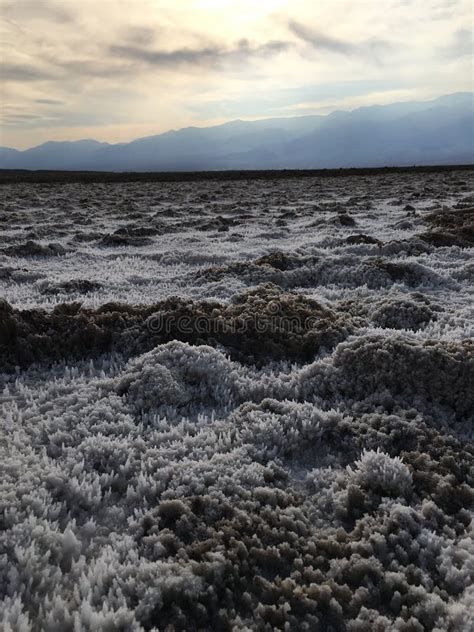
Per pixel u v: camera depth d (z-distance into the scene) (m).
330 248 20.91
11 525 4.62
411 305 11.12
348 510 5.14
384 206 37.66
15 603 3.69
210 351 8.49
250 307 11.05
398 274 14.84
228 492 5.27
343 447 6.37
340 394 7.65
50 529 4.66
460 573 4.25
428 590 4.15
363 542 4.58
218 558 4.30
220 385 7.83
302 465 6.12
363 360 7.75
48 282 15.55
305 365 8.73
